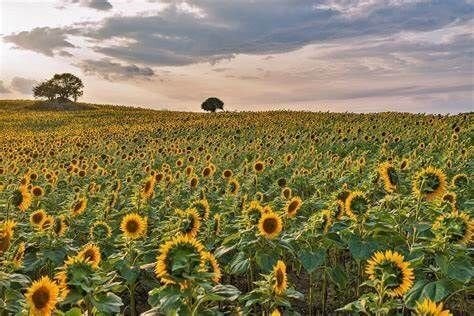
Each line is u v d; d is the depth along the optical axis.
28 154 28.70
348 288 9.01
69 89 125.69
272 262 7.37
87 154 30.08
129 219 7.63
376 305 5.22
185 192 13.47
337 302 9.02
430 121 34.12
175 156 24.72
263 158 23.22
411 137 26.28
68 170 18.94
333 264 8.99
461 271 6.16
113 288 5.70
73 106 109.12
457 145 20.58
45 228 8.70
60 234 8.62
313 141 27.23
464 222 6.41
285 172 17.48
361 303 5.30
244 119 48.44
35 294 4.93
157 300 6.02
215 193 12.88
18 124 67.75
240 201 10.78
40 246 8.55
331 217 8.05
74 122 67.62
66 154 29.44
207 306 5.80
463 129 25.67
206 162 20.14
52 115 80.62
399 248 7.25
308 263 7.46
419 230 7.25
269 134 33.62
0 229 6.95
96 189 14.32
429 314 3.82
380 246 7.49
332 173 15.03
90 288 5.20
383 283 5.20
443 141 22.80
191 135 39.00
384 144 23.00
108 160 23.06
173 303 5.05
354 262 9.77
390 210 9.22
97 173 18.22
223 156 22.80
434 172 7.80
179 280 4.99
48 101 111.75
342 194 8.66
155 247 8.19
